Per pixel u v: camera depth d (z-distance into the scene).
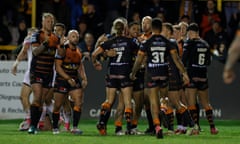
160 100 38.41
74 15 59.97
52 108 43.09
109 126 47.47
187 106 41.12
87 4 60.25
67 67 38.84
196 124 40.00
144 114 50.81
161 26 36.12
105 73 51.38
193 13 59.66
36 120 39.38
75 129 39.69
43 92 39.03
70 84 39.06
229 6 60.88
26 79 42.84
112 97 38.53
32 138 36.31
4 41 60.44
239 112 51.84
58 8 60.06
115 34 38.56
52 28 39.50
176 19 60.38
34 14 60.62
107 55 38.41
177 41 42.12
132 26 39.44
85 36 52.50
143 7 60.38
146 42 36.03
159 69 35.88
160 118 39.19
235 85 51.81
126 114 38.22
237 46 20.48
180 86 39.97
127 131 39.03
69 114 42.06
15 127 46.19
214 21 58.22
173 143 33.81
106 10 62.00
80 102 39.50
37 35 38.47
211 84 51.78
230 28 60.22
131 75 36.75
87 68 51.38
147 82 36.06
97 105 51.50
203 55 39.50
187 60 39.56
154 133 39.44
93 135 38.59
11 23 61.25
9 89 51.53
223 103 51.91
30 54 42.59
